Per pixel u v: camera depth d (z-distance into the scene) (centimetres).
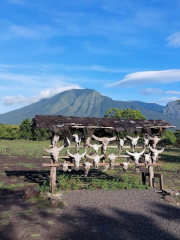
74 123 1036
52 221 715
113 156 1121
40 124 993
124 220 750
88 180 1273
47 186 1062
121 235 641
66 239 603
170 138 4309
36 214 771
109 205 880
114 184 1158
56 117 1080
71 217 754
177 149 3938
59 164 1034
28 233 628
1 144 3916
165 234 661
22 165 1877
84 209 830
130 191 1077
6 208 830
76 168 1050
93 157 1088
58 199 898
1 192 1068
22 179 1357
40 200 920
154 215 802
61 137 1116
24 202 905
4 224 683
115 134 1217
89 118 1128
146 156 1152
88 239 608
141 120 1213
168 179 1460
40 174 1512
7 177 1405
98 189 1100
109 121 1129
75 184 1096
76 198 945
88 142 1091
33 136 4984
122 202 919
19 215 758
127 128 1094
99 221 731
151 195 1025
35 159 2267
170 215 805
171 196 983
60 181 1105
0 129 5175
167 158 2645
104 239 612
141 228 694
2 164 1892
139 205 894
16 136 5125
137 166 1150
